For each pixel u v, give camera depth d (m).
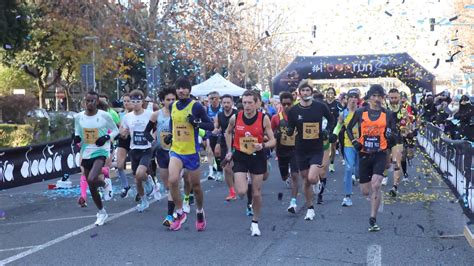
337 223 8.18
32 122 22.08
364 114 7.62
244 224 8.16
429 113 17.14
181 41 28.17
